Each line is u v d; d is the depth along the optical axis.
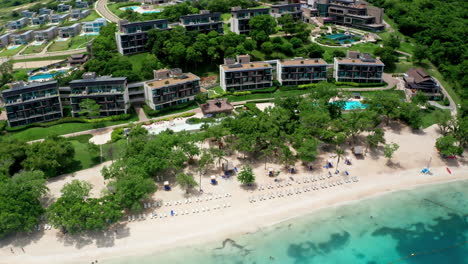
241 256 92.69
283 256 93.38
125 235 97.44
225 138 142.38
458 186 119.81
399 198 114.19
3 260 89.62
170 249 93.88
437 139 133.50
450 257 95.31
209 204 108.44
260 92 184.00
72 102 159.25
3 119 161.62
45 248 93.31
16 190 97.81
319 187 116.88
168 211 105.62
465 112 154.88
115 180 116.38
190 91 175.25
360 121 137.00
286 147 125.19
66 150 121.69
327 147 138.62
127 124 157.00
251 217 104.50
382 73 191.12
